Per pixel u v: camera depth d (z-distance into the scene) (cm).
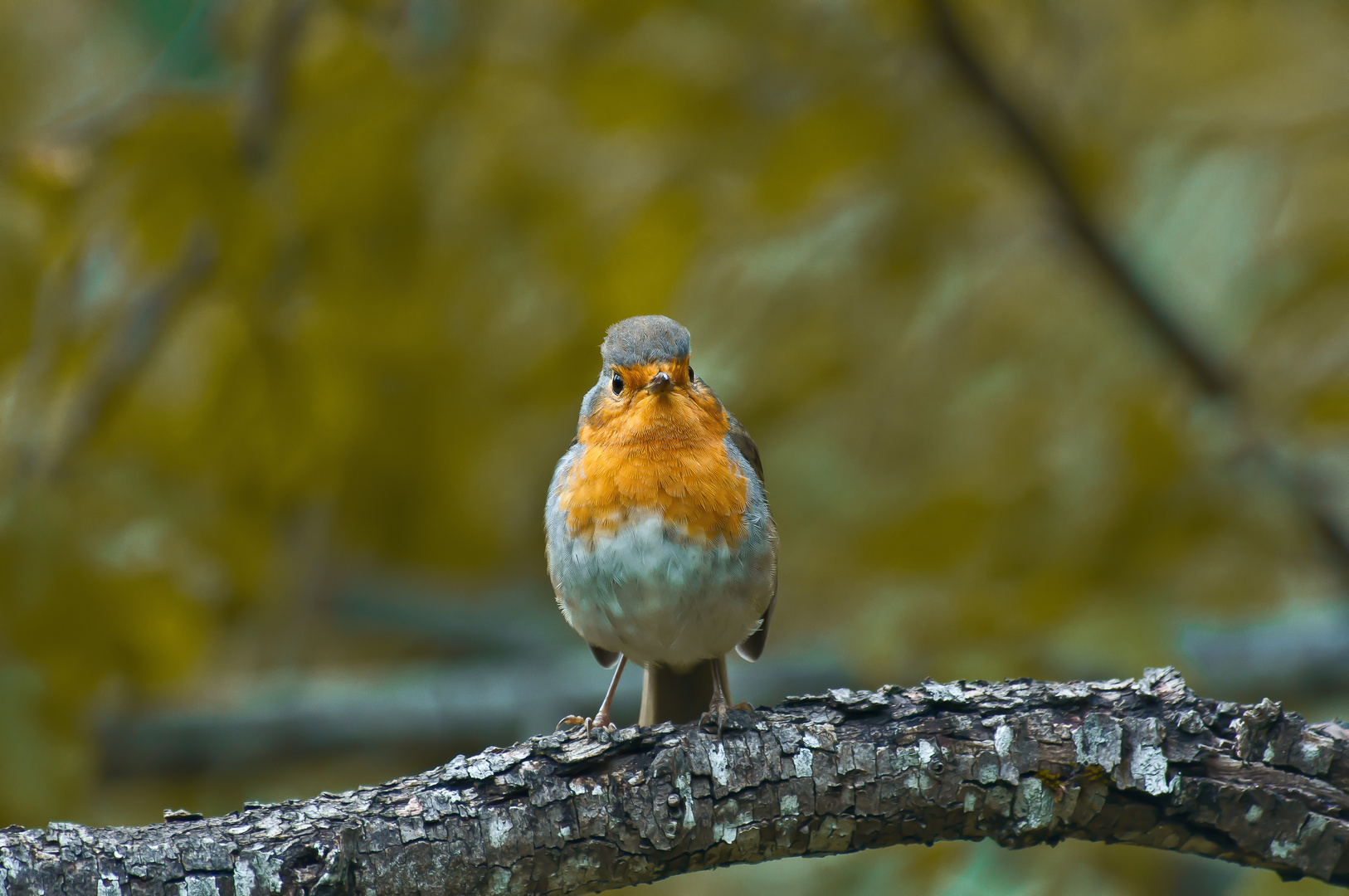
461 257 1113
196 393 1077
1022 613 989
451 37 1068
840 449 1237
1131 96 1233
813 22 1142
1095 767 639
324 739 1229
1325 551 1152
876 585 1127
